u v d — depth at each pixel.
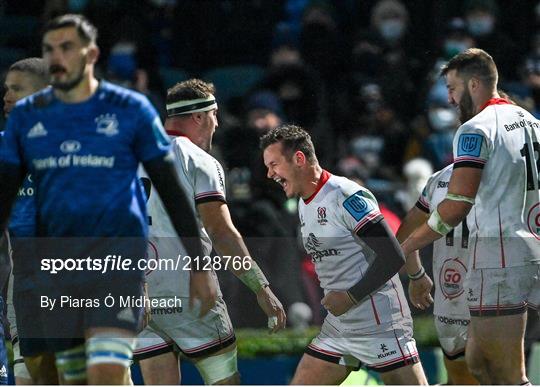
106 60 41.62
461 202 21.52
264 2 44.66
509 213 21.78
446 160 38.91
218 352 22.97
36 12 46.44
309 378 22.75
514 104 22.53
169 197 18.47
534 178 21.91
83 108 18.12
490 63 22.19
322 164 37.78
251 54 44.31
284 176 22.27
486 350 22.19
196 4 44.31
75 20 17.95
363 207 21.94
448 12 44.38
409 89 41.66
